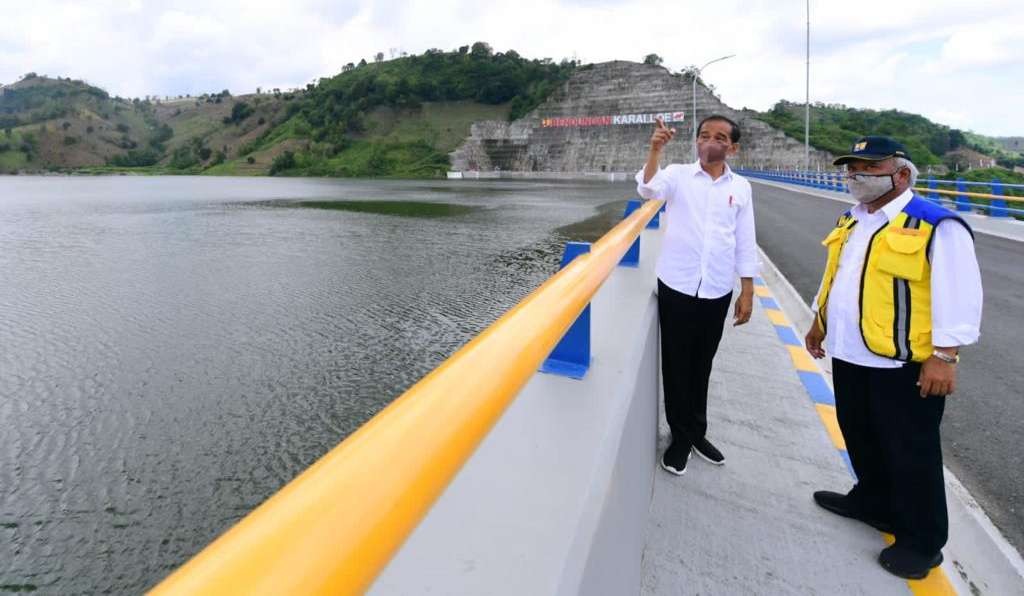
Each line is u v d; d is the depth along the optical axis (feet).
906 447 6.46
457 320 43.32
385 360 34.58
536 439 4.44
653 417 8.46
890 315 6.27
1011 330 18.66
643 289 9.80
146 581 16.80
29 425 25.86
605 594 3.79
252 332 39.75
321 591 1.36
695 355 8.61
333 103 442.50
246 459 23.21
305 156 388.37
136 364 33.35
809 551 7.14
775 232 46.60
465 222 104.99
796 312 19.98
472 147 348.79
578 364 5.79
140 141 588.50
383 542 1.65
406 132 394.52
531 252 72.64
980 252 34.76
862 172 6.35
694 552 7.13
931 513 6.48
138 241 82.74
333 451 1.91
